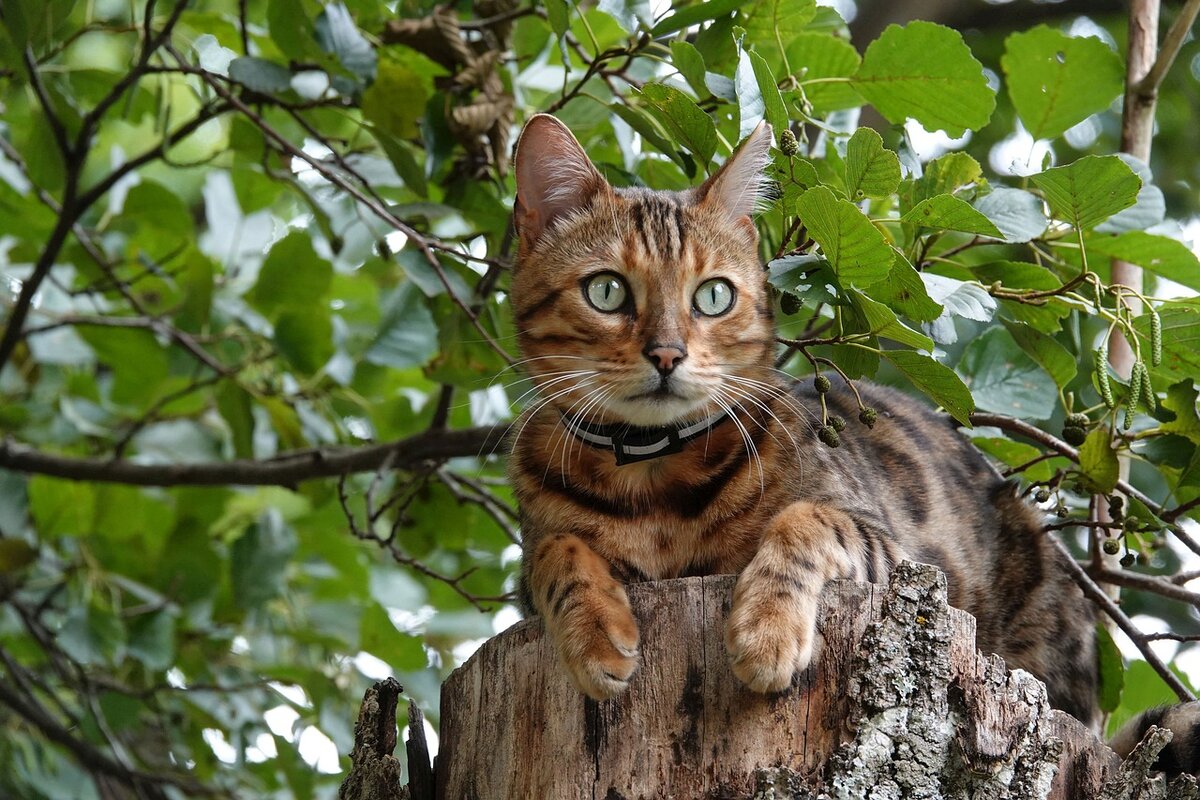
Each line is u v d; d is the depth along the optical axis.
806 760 2.84
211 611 5.90
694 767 2.88
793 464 3.77
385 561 6.56
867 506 3.75
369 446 5.44
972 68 3.89
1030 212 3.70
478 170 4.85
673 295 3.83
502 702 3.10
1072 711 4.34
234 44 5.68
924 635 2.79
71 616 5.42
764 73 3.46
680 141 3.90
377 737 3.14
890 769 2.72
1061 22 8.79
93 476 5.47
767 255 4.59
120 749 6.10
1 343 5.30
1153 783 2.90
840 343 3.29
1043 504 4.34
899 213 4.12
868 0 8.56
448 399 5.07
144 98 5.75
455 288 4.70
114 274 5.92
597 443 3.82
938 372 3.18
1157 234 4.15
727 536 3.76
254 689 5.86
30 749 6.01
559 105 4.18
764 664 2.87
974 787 2.74
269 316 5.46
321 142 4.81
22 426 6.09
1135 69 4.65
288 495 6.57
